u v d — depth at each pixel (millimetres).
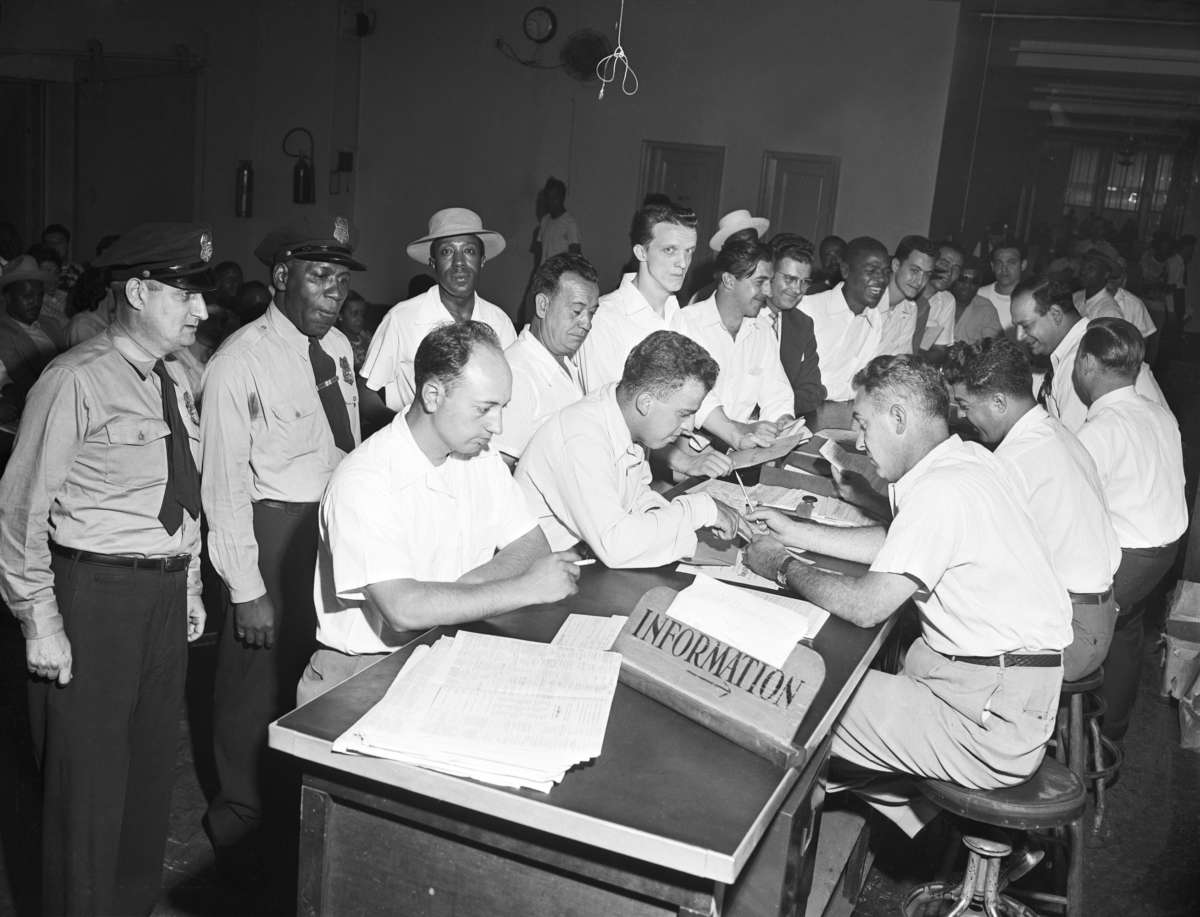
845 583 2518
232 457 2869
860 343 5359
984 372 3283
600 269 11805
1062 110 13391
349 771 1768
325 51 11438
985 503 2566
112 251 2432
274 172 11484
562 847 1708
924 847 3557
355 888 1917
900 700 2666
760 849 1967
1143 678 5090
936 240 10633
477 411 2221
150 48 10008
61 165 10633
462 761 1708
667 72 11242
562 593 2326
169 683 2643
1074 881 3012
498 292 12188
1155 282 13188
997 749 2576
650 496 2947
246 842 3080
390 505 2254
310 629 3154
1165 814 3863
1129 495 3854
